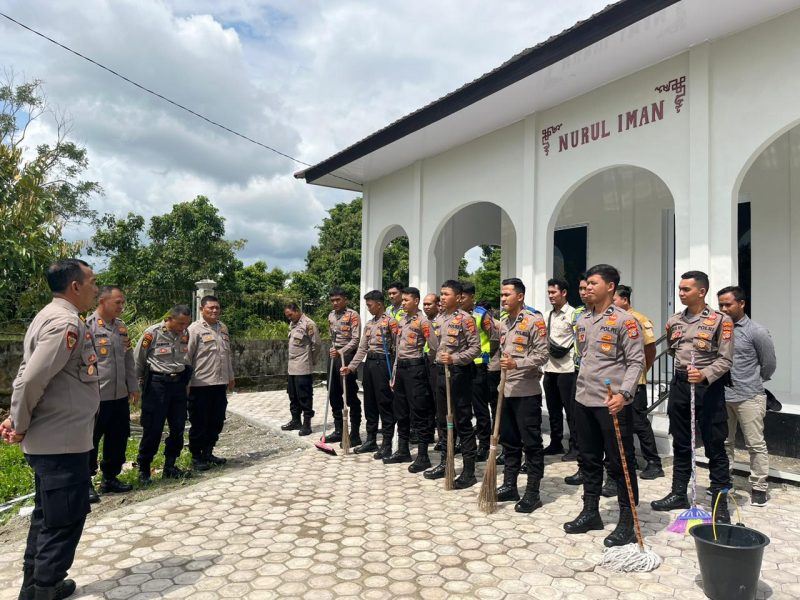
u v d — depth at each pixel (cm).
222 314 1230
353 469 552
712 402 405
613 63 613
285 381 1255
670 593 299
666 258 818
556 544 362
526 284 764
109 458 496
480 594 299
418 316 556
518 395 432
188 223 1805
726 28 540
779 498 450
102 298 487
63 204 1880
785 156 690
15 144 885
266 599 294
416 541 369
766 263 706
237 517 417
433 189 952
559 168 725
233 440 738
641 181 838
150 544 367
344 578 318
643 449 517
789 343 684
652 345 525
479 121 791
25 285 873
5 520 453
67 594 300
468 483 490
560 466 554
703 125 563
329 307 1417
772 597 294
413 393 541
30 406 279
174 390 532
